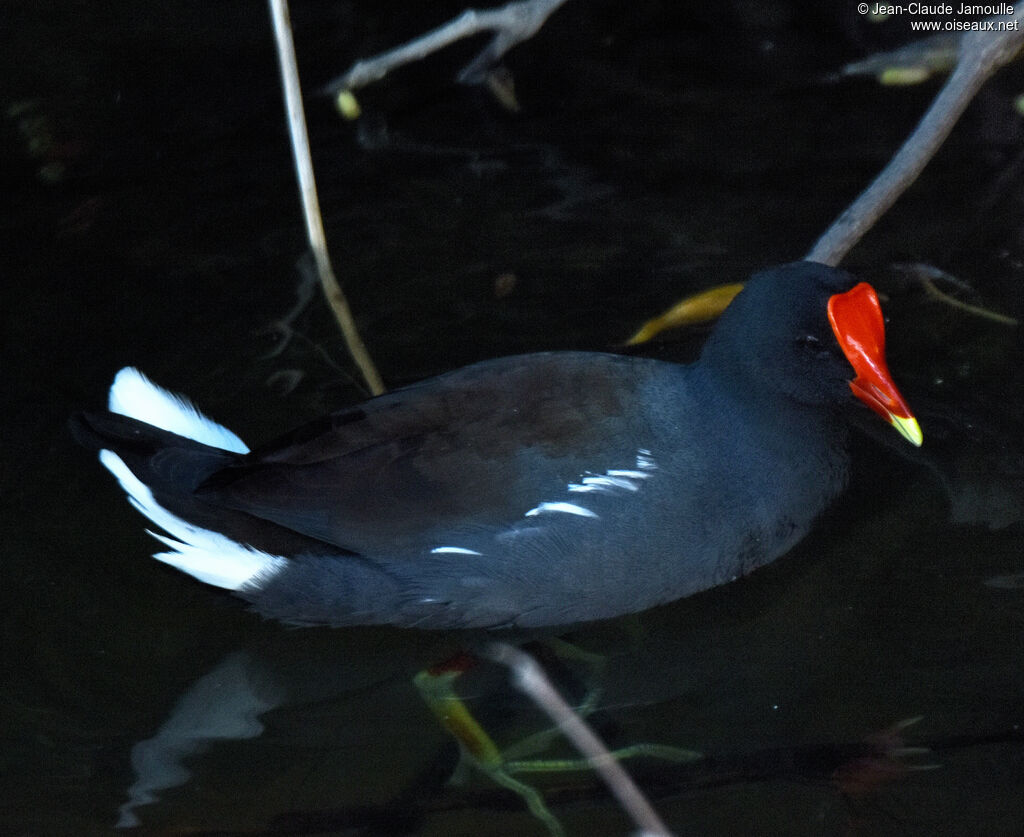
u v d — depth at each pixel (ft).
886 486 36.19
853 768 28.45
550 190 46.83
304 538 32.14
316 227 41.14
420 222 45.50
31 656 31.58
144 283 42.83
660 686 31.48
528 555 31.42
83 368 39.47
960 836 26.66
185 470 32.22
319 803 28.27
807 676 31.19
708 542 32.32
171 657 31.94
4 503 35.24
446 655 32.76
